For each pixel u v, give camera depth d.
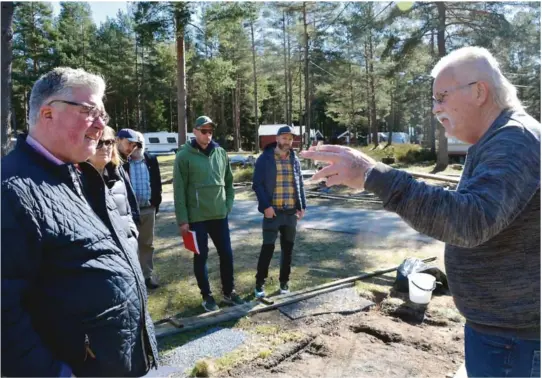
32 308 1.23
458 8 10.91
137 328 1.40
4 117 5.32
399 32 10.42
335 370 2.48
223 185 3.52
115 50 32.59
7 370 1.14
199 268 3.45
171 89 35.47
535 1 9.91
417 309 3.36
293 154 3.71
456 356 2.71
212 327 3.14
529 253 1.20
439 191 1.05
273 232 3.66
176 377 2.46
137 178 3.86
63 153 1.33
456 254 1.35
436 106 1.39
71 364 1.25
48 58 22.39
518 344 1.25
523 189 1.09
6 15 5.27
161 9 13.41
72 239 1.22
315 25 14.12
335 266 4.62
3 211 1.12
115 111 37.53
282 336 2.97
